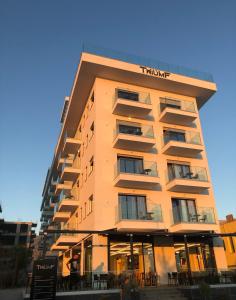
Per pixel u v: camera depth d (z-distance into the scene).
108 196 20.19
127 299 13.98
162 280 18.84
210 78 26.91
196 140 24.55
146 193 21.31
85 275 17.08
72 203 26.03
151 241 19.94
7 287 36.41
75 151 30.00
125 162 22.02
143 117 24.27
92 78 24.38
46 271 13.08
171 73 25.44
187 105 26.30
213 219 21.16
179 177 23.03
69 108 28.05
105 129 22.53
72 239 23.91
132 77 24.44
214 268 19.58
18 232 69.19
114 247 18.78
